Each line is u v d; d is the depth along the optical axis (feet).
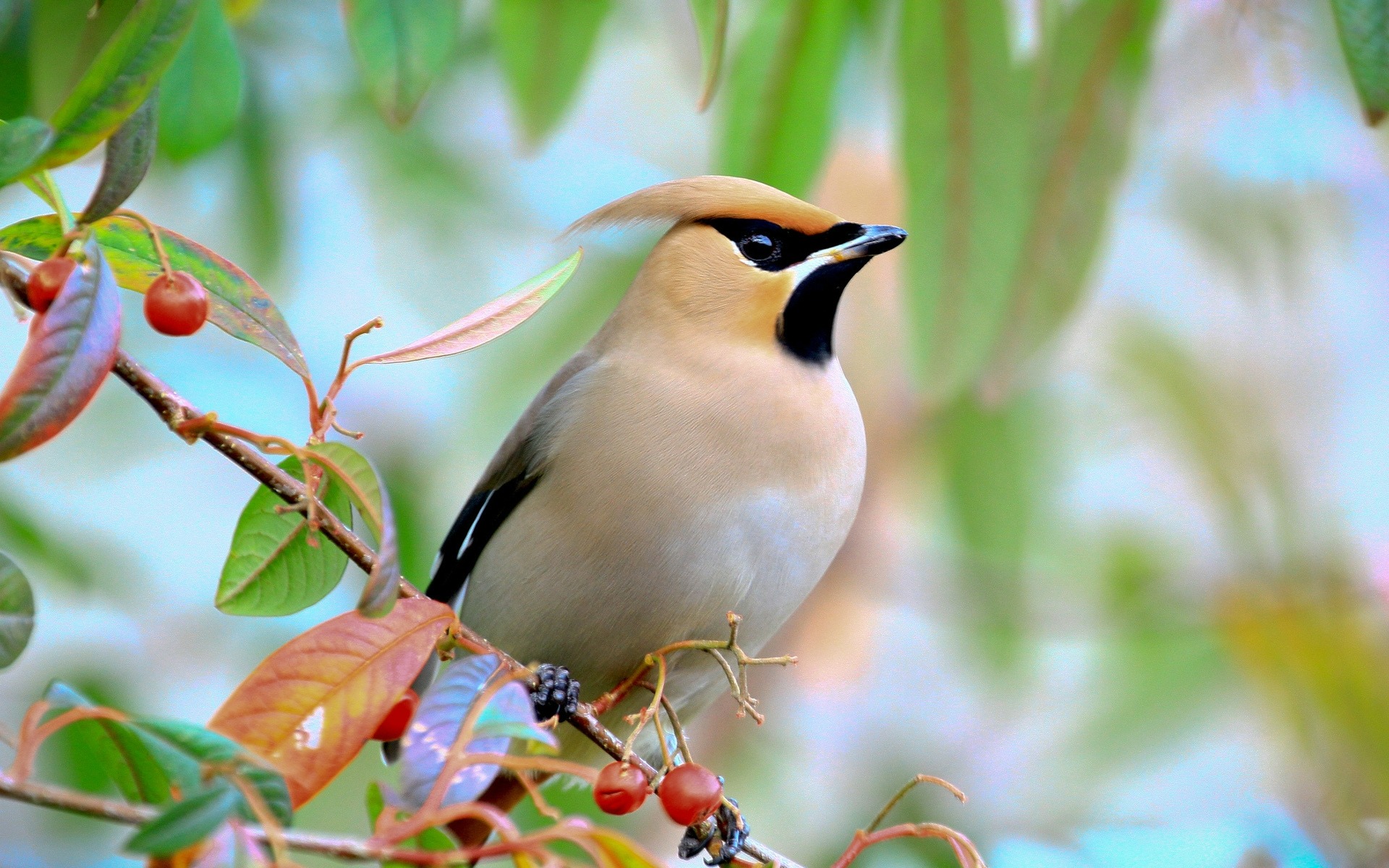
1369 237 44.01
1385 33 21.40
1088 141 28.02
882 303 43.19
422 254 43.04
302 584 20.02
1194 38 31.42
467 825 22.35
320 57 37.63
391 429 43.60
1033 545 41.83
